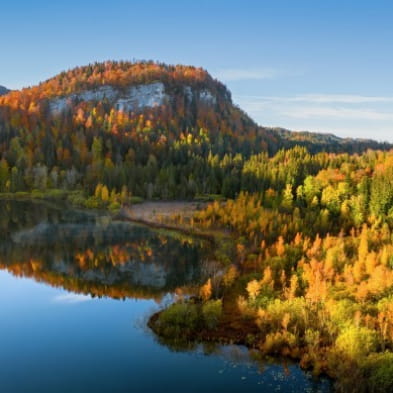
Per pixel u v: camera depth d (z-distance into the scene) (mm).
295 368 40406
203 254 90562
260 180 159000
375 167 142750
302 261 69188
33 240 100875
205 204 150000
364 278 62438
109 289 66938
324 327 45188
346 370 37094
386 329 43719
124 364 41969
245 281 64500
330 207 118500
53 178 174625
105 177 168000
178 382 38469
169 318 49406
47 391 37562
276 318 47156
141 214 134000
